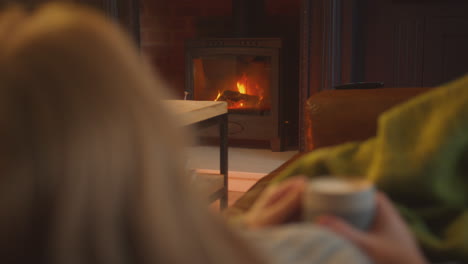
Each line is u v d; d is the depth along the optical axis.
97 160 0.25
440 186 0.75
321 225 0.44
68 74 0.26
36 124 0.25
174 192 0.27
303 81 3.24
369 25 3.24
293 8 4.13
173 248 0.26
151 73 0.30
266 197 0.56
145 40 4.42
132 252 0.26
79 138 0.25
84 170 0.25
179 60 4.37
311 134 1.31
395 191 0.77
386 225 0.47
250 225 0.53
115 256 0.25
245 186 3.06
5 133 0.25
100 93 0.26
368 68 3.27
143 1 4.38
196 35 4.31
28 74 0.26
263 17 4.12
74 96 0.26
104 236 0.25
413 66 3.21
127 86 0.27
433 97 0.80
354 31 3.20
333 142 1.29
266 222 0.52
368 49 3.26
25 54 0.26
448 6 3.12
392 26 3.21
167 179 0.27
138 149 0.27
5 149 0.25
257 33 4.11
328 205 0.45
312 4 3.16
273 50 3.82
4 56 0.26
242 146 4.16
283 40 3.85
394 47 3.22
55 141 0.25
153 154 0.27
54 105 0.26
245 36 4.04
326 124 1.29
